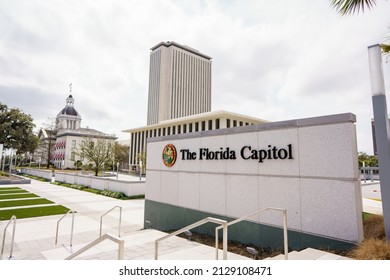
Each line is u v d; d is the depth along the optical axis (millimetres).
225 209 8195
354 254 5102
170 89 97062
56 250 7328
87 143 42000
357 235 5418
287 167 6742
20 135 45656
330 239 5809
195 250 6594
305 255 5270
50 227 10859
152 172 11477
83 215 13492
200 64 109375
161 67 98562
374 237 5461
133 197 20094
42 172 41125
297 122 6641
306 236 6227
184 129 59094
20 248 8109
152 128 67625
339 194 5766
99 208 15688
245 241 7500
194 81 105938
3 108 45719
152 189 11328
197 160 9375
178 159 10195
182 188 9859
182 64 102500
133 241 7695
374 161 45219
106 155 39781
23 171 54125
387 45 6457
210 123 53219
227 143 8391
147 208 11445
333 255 5254
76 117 91625
